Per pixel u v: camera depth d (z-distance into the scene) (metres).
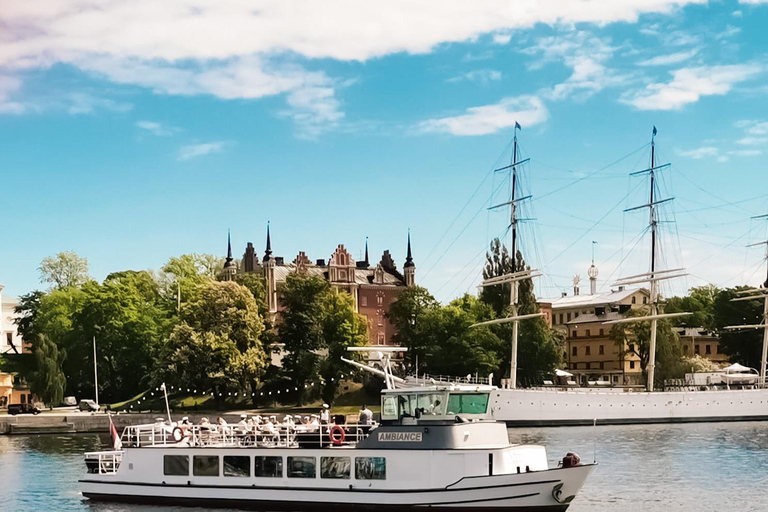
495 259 150.38
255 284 147.75
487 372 132.62
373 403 131.88
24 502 53.66
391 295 199.50
